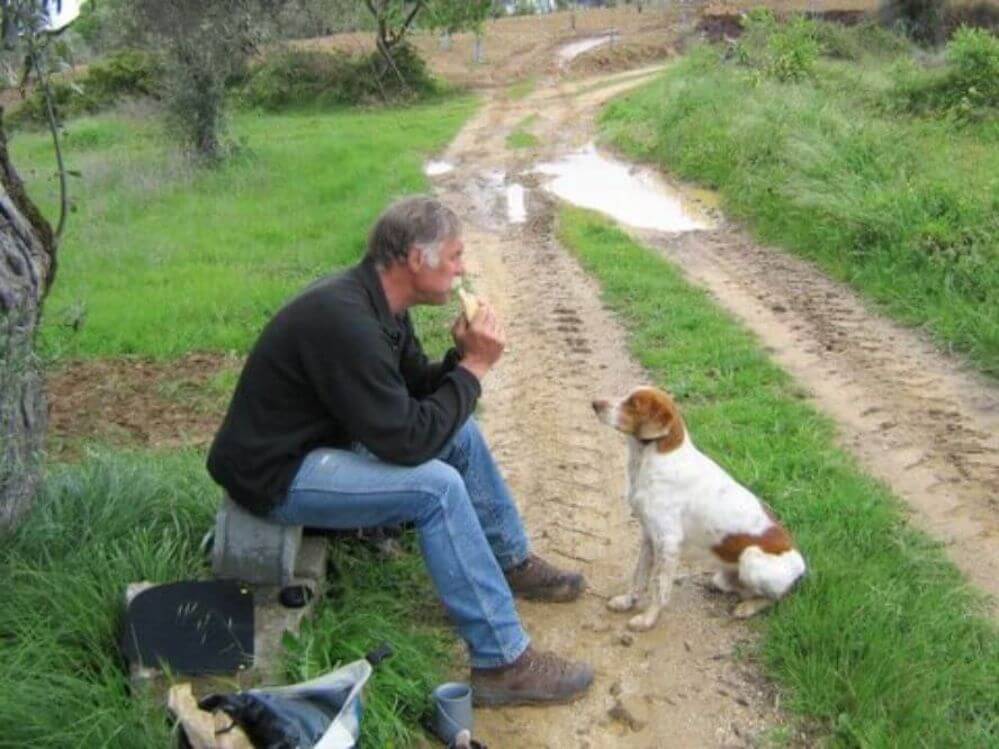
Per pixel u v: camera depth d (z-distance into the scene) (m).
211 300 9.33
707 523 4.14
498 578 3.71
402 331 4.06
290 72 31.27
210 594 3.63
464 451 4.14
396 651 3.75
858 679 3.73
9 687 3.21
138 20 15.49
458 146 20.72
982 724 3.61
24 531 4.05
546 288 9.79
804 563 4.26
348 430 3.59
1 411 3.96
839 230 10.62
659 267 10.37
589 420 6.59
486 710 3.76
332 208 14.00
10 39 4.20
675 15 45.34
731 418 6.32
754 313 8.88
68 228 12.71
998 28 31.34
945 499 5.45
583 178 16.58
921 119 17.89
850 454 5.95
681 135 17.59
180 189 15.84
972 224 9.88
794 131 14.89
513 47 41.69
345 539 4.45
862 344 7.98
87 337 8.29
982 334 7.68
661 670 4.00
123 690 3.38
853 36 28.81
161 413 6.78
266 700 3.06
